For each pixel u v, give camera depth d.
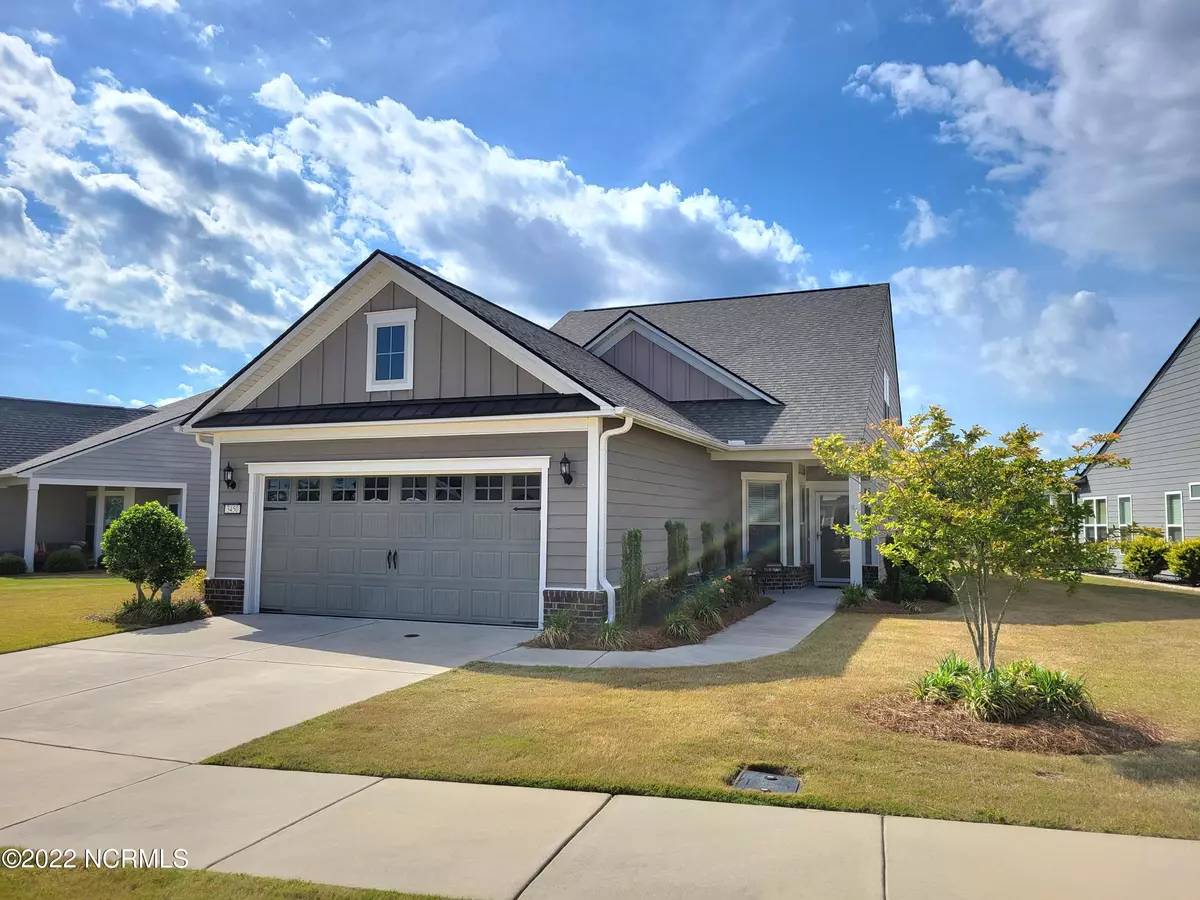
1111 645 10.10
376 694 7.50
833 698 7.15
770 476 17.73
